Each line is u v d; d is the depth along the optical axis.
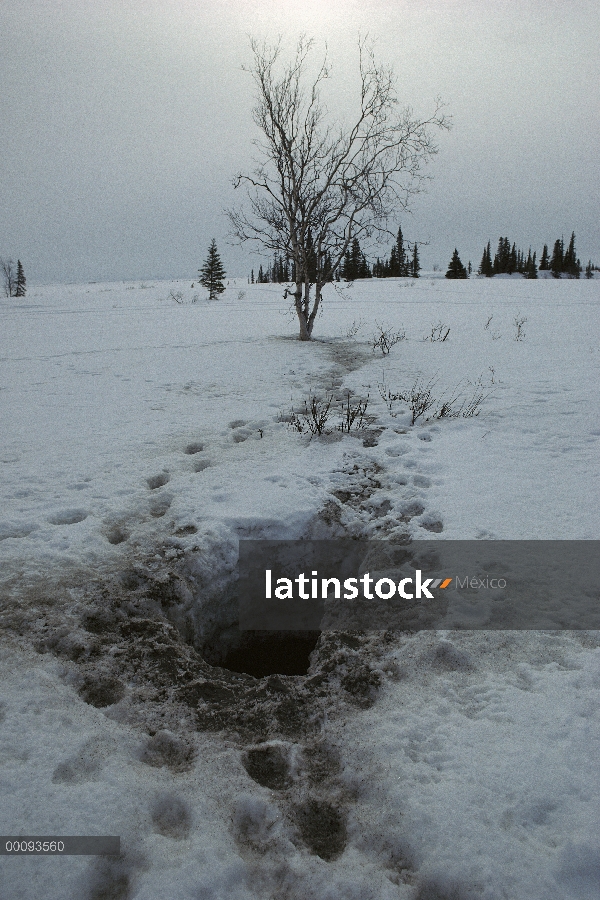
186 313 21.47
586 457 6.09
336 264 13.91
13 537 4.73
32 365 11.63
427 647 3.45
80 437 7.08
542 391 8.72
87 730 2.90
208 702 3.15
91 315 21.19
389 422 7.50
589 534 4.58
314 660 3.65
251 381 9.98
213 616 4.68
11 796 2.49
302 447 6.72
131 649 3.54
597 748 2.69
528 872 2.18
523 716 2.90
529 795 2.48
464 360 11.36
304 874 2.22
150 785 2.59
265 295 30.05
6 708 3.00
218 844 2.32
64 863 2.23
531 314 18.42
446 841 2.30
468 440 6.74
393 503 5.27
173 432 7.25
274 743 2.86
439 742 2.79
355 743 2.82
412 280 40.94
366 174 13.02
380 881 2.19
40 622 3.68
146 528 4.87
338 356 12.16
